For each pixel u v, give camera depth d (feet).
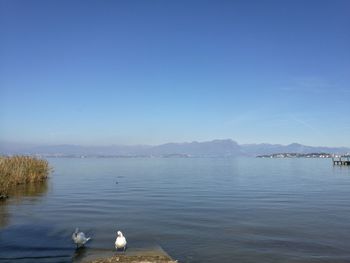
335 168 340.18
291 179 199.52
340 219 79.77
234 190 138.92
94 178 202.69
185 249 56.24
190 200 109.70
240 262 50.19
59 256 51.49
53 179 190.70
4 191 110.11
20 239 61.05
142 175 232.94
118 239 53.16
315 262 50.34
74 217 81.00
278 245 58.75
